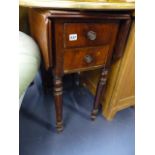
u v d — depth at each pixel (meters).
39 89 1.27
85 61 0.71
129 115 1.14
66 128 1.01
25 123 1.02
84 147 0.92
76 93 1.26
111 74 0.95
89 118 1.08
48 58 0.65
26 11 0.99
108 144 0.95
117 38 0.73
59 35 0.60
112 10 0.64
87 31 0.63
